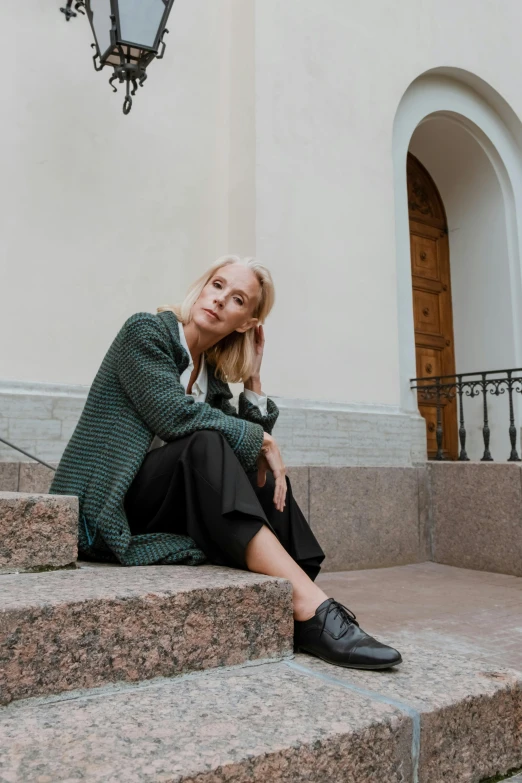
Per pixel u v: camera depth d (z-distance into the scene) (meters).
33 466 3.54
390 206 5.45
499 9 6.69
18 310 3.88
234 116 4.96
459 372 6.88
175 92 4.76
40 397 3.81
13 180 3.96
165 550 1.80
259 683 1.44
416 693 1.43
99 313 4.18
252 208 4.68
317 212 4.98
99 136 4.34
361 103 5.42
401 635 2.83
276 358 4.62
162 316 2.02
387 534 4.83
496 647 2.67
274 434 4.52
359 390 5.01
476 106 6.57
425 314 6.82
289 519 1.92
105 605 1.35
